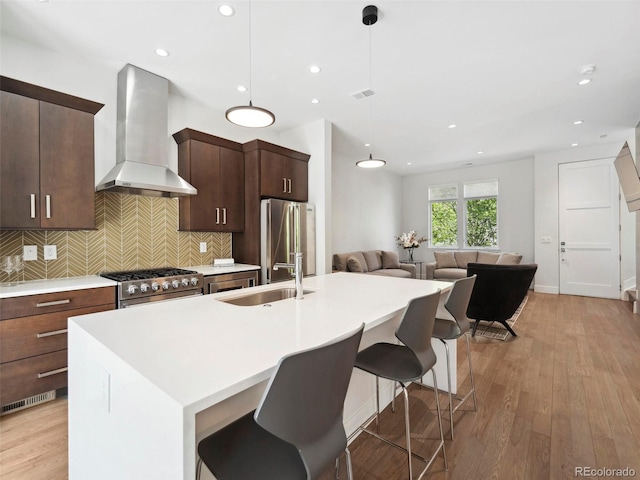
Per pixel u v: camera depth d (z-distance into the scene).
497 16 2.28
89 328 1.24
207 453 0.95
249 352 1.00
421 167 7.48
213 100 3.64
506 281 3.48
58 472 1.58
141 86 2.97
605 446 1.77
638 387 2.44
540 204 6.27
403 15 2.25
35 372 2.14
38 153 2.34
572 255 5.99
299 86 3.33
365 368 1.55
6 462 1.65
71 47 2.61
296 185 4.29
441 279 6.48
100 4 2.12
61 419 2.03
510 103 3.80
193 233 3.71
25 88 2.28
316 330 1.24
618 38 2.55
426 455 1.72
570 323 4.20
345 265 5.89
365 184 7.16
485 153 6.21
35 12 2.19
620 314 4.58
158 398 0.76
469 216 7.52
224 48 2.64
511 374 2.71
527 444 1.80
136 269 3.20
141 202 3.24
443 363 2.42
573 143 5.55
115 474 0.97
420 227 8.23
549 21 2.34
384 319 1.48
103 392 1.04
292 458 0.93
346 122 4.42
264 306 1.66
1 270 2.30
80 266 2.82
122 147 2.92
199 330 1.23
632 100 3.73
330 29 2.40
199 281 3.03
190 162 3.42
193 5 2.13
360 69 3.00
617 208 5.57
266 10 2.19
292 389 0.78
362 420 1.99
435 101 3.73
